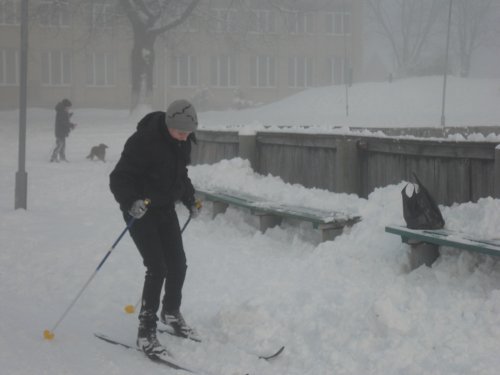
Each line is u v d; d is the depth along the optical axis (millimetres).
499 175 5578
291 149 8766
